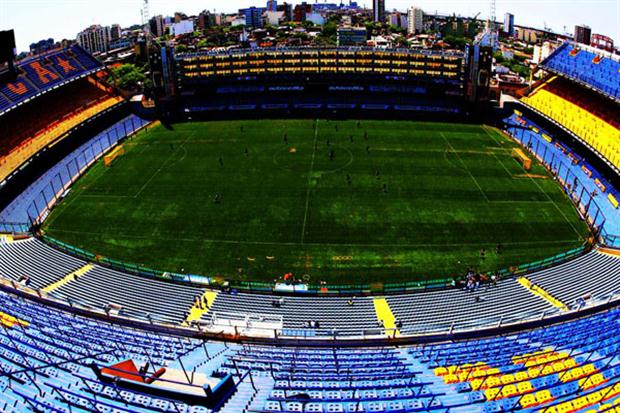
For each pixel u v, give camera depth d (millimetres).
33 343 39281
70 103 106438
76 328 44031
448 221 69000
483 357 40344
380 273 58062
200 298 52625
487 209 72250
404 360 40750
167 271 58562
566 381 35594
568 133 94688
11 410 31125
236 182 81500
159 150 96562
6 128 90188
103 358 37719
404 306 51469
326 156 92312
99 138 101125
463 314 49500
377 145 98062
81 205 74562
